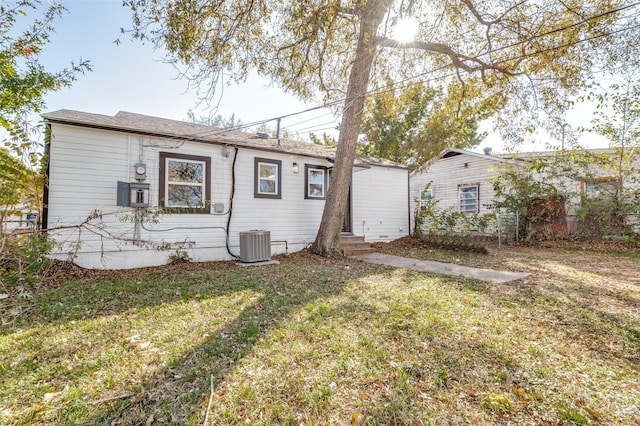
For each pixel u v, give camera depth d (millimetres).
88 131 6703
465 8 7652
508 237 11406
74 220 6523
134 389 2234
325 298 4465
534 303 4266
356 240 10445
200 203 7961
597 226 10906
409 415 1981
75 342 2975
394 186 12328
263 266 7301
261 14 6781
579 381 2371
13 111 5371
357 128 8758
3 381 2314
